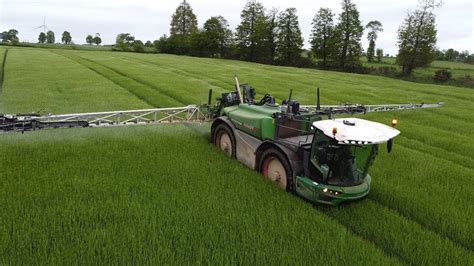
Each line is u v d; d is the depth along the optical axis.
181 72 34.41
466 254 5.35
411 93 29.25
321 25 71.00
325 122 6.68
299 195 6.84
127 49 88.56
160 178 7.26
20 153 8.40
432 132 14.84
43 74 27.11
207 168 8.04
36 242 4.79
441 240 5.70
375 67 66.12
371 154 6.87
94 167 7.69
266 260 4.83
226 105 10.29
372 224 6.07
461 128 16.16
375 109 14.66
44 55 48.19
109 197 6.20
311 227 5.70
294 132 7.87
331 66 68.56
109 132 10.99
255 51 77.88
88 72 29.69
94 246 4.75
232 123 9.04
